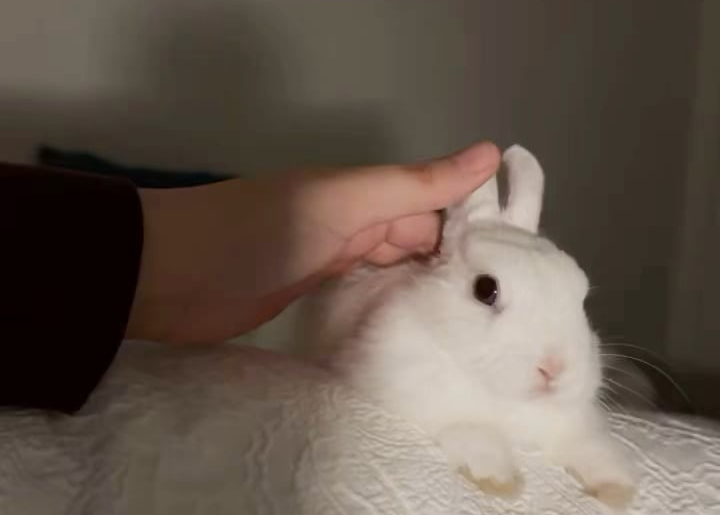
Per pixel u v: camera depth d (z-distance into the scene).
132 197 0.33
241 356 0.39
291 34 0.94
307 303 0.56
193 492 0.30
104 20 0.89
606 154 1.04
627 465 0.41
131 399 0.33
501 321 0.48
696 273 1.08
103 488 0.29
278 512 0.30
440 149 1.00
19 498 0.28
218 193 0.40
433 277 0.51
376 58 0.96
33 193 0.31
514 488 0.39
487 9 0.97
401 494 0.33
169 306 0.40
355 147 0.98
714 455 0.42
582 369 0.48
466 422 0.47
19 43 0.88
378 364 0.49
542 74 1.00
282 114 0.96
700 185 1.06
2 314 0.31
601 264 1.07
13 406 0.32
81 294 0.31
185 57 0.92
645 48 1.02
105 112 0.91
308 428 0.34
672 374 1.02
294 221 0.41
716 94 1.04
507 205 0.56
